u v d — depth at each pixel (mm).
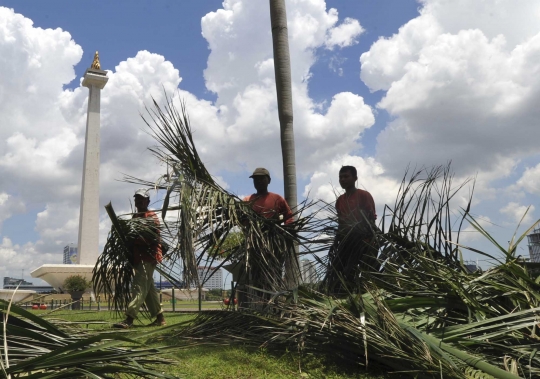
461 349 3059
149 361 2361
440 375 2701
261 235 4797
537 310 3092
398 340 3090
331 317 3488
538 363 2822
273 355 3658
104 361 2115
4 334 2012
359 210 4953
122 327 5613
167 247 5391
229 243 4949
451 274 3805
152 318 6891
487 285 3660
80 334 2598
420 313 3641
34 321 2381
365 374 3188
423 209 4633
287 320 3826
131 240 5863
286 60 7363
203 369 3252
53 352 1997
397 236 4715
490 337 3035
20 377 1924
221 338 4180
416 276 4051
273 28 7488
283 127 7199
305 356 3592
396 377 3117
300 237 5152
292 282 4934
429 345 2980
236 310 4594
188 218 4434
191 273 4340
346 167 5430
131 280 6051
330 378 3107
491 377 2615
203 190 4852
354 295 3846
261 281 4852
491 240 3857
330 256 5020
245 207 5055
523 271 3764
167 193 4676
